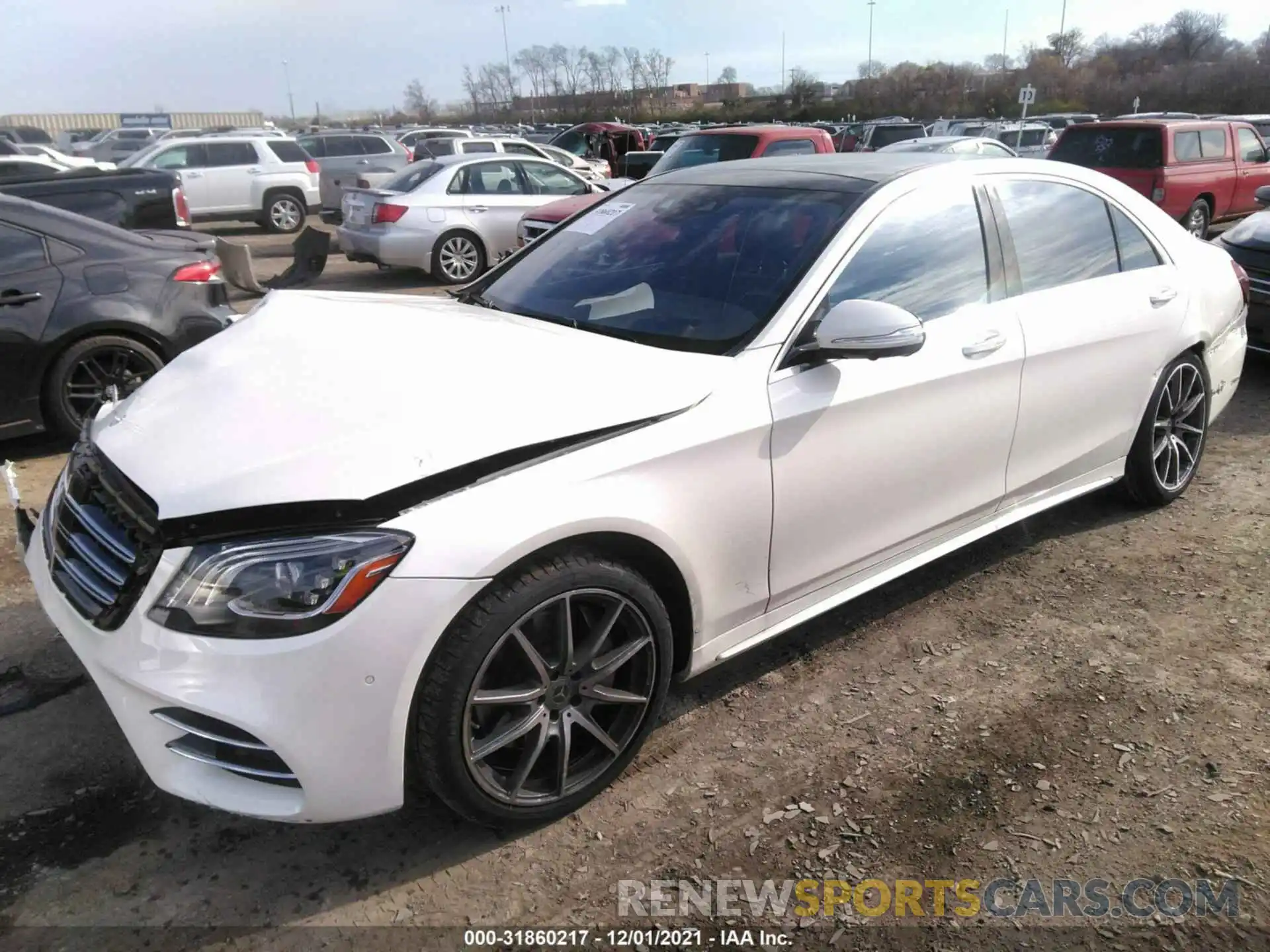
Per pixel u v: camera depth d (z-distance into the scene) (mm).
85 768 2689
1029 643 3316
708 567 2605
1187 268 4195
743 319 2793
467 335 2742
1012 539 4152
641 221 3447
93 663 2154
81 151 29094
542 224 9523
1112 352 3754
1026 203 3561
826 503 2846
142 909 2207
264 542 2018
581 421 2324
